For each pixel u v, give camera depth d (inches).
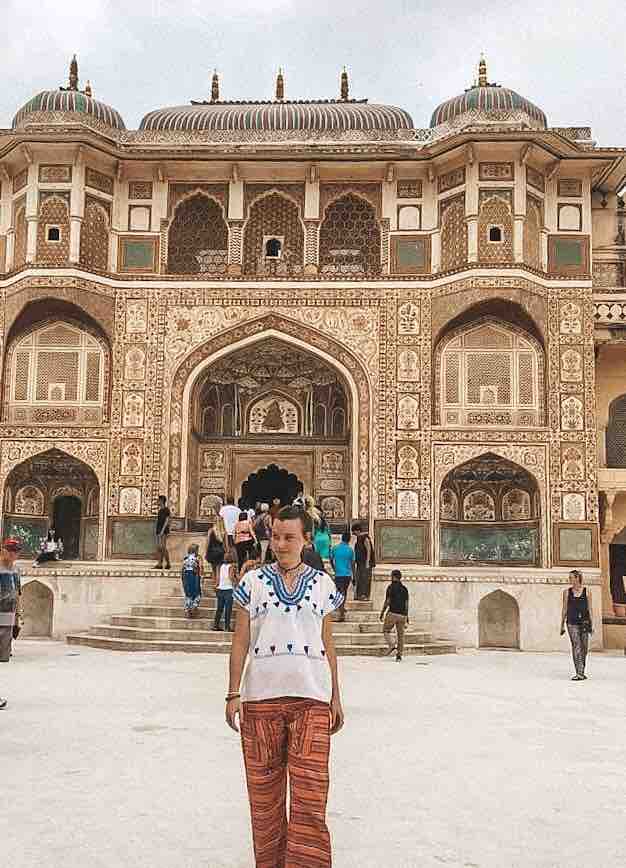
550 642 544.7
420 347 613.0
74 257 605.9
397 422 607.2
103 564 585.9
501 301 597.9
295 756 112.4
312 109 663.1
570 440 599.5
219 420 668.7
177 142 638.5
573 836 139.8
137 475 606.2
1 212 637.3
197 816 146.6
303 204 636.7
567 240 621.0
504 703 283.1
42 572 542.6
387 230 628.4
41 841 132.8
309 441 663.8
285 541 119.5
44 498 634.2
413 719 245.9
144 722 231.1
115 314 620.7
